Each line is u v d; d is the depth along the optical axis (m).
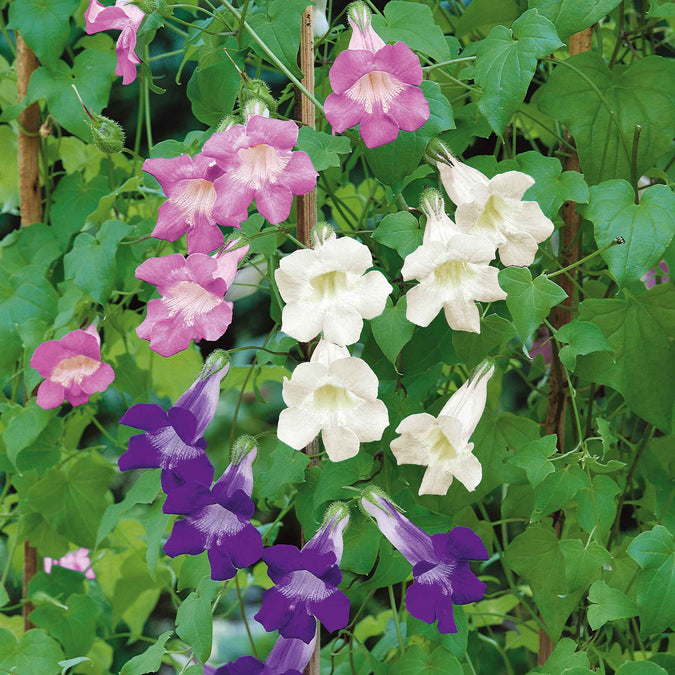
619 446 0.91
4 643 0.87
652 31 0.89
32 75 0.90
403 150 0.80
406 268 0.77
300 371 0.77
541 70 0.93
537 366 0.94
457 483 0.85
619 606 0.82
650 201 0.81
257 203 0.77
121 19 0.82
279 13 0.82
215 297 0.78
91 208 0.93
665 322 0.84
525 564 0.86
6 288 0.92
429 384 0.88
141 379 0.95
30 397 0.91
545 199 0.82
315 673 0.85
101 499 0.95
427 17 0.83
